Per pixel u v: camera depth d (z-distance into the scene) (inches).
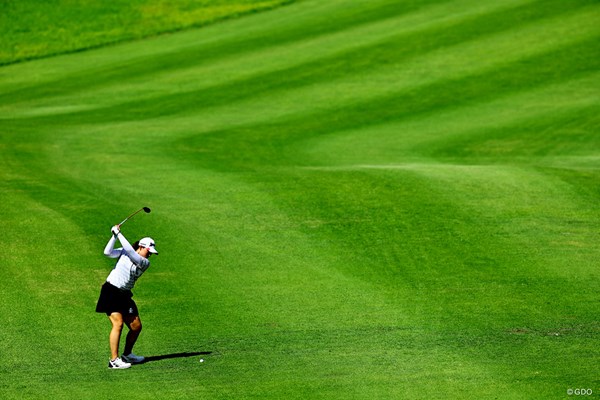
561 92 4911.4
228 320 2156.7
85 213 3024.1
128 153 3991.1
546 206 3051.2
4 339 2050.9
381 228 2847.0
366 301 2278.5
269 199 3164.4
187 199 3191.4
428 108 4776.1
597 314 2162.9
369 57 5723.4
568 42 5713.6
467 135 4286.4
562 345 1945.1
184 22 7313.0
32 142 4237.2
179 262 2576.3
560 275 2442.2
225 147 4114.2
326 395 1665.8
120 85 5610.2
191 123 4626.0
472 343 1971.0
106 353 1966.0
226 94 5206.7
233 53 6156.5
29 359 1925.4
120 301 1860.2
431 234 2787.9
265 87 5295.3
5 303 2288.4
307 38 6343.5
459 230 2817.4
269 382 1744.6
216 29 7012.8
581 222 2891.2
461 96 4945.9
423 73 5364.2
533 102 4778.5
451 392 1669.5
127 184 3420.3
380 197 3149.6
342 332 2063.2
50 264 2568.9
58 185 3410.4
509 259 2573.8
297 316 2178.9
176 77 5684.1
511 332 2043.6
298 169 3609.7
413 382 1729.8
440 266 2532.0
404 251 2652.6
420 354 1903.3
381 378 1756.9
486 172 3476.9
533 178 3383.4
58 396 1689.2
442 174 3437.5
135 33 7150.6
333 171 3523.6
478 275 2455.7
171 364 1872.5
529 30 6033.5
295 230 2847.0
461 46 5807.1
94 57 6550.2
